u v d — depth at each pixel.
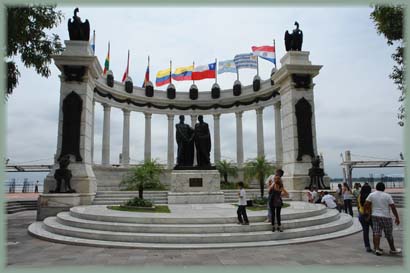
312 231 11.72
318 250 9.60
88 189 20.16
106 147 34.69
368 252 9.32
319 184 21.81
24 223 16.67
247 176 28.41
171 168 38.34
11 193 42.78
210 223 11.50
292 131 24.05
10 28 12.12
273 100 35.81
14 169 41.00
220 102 40.59
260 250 9.62
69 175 19.12
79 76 21.41
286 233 11.05
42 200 17.98
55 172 18.95
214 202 19.83
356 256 8.84
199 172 20.44
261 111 38.16
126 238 10.62
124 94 36.53
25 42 13.73
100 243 10.38
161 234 10.71
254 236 10.63
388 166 38.41
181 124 21.62
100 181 32.38
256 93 37.44
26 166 41.16
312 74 24.78
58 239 11.12
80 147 20.89
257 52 36.66
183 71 39.03
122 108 37.09
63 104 21.12
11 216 19.98
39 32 14.04
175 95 40.44
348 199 17.81
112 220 12.14
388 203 9.15
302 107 24.20
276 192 11.30
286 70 24.55
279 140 35.19
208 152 21.31
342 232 12.50
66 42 21.91
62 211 18.02
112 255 9.05
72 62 21.42
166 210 14.68
